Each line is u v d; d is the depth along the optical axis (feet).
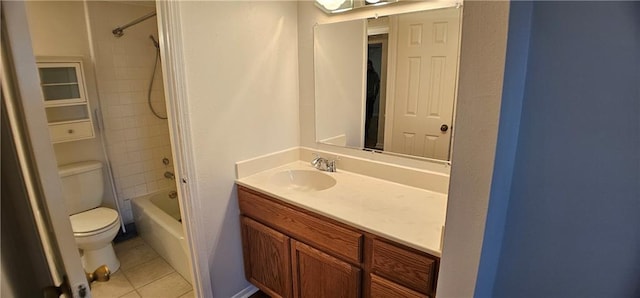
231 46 5.60
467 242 2.53
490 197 2.34
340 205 4.99
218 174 5.82
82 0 7.84
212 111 5.52
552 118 2.27
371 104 6.02
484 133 2.26
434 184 5.44
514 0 1.99
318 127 6.88
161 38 4.86
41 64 7.13
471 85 2.26
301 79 6.90
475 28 2.17
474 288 2.56
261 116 6.35
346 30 6.01
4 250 1.77
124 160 9.04
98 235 7.16
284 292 5.91
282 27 6.39
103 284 7.26
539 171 2.40
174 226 7.72
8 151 1.82
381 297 4.43
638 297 2.31
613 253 2.28
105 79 8.39
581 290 2.46
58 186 1.79
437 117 5.30
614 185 2.17
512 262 2.70
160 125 9.59
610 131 2.11
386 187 5.73
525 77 2.28
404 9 5.32
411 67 5.43
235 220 6.30
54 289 1.98
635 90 1.99
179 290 7.10
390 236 4.11
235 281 6.56
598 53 2.06
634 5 1.92
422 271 3.91
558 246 2.46
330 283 5.08
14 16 1.55
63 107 7.73
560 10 2.10
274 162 6.75
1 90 1.63
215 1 5.25
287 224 5.42
